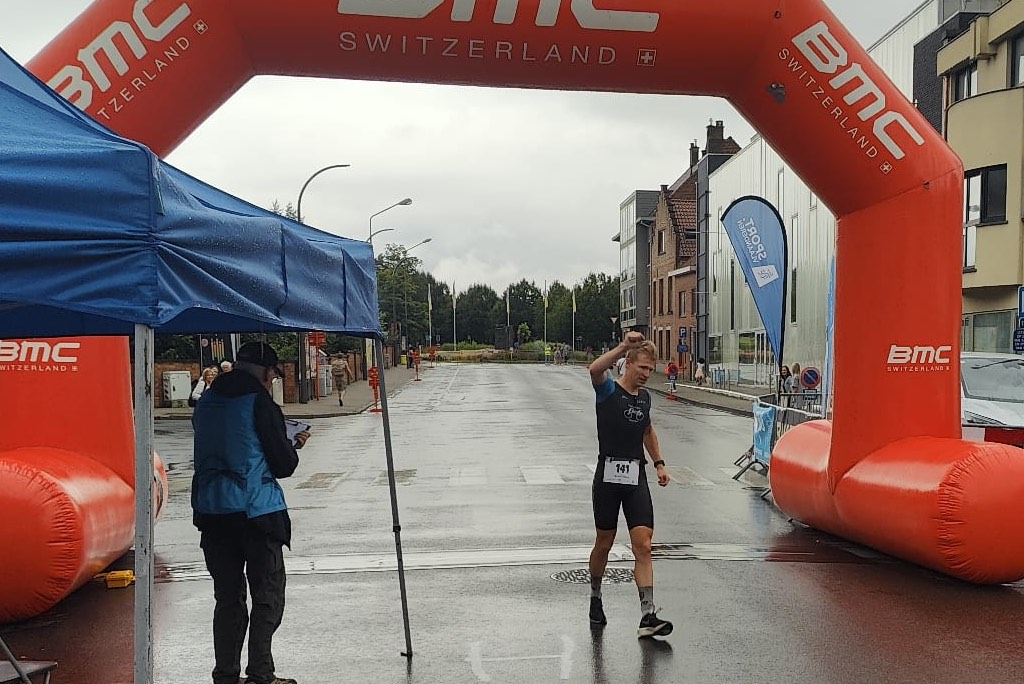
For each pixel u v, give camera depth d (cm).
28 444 711
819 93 767
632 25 726
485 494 1171
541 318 12950
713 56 751
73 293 302
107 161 310
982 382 1225
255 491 466
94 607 671
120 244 308
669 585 709
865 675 512
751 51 755
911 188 784
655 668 527
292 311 445
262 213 597
